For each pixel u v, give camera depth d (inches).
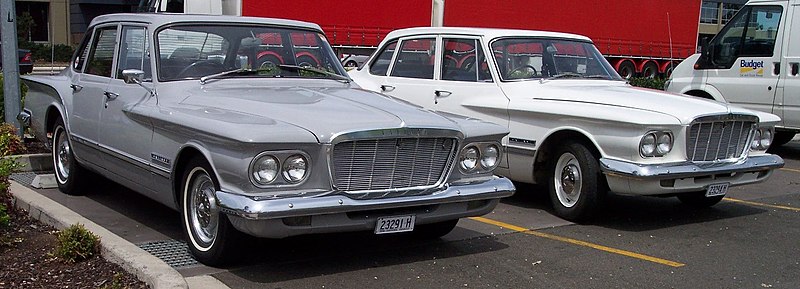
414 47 357.7
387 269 225.6
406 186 216.4
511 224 287.7
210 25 265.3
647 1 1063.6
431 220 223.8
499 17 887.7
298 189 201.2
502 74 320.2
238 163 197.0
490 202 235.3
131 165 253.3
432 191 219.5
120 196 312.8
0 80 402.3
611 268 233.9
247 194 197.3
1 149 268.7
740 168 290.5
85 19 1325.0
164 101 241.4
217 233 211.5
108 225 266.7
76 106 293.1
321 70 275.7
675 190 276.5
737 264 241.9
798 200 350.0
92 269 204.1
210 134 205.2
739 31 482.6
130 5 1339.8
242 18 274.1
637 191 272.2
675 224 294.7
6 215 229.6
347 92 254.5
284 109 219.3
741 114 289.6
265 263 227.1
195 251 223.1
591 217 287.3
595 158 281.9
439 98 336.5
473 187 227.6
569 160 291.7
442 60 342.3
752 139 301.4
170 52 255.6
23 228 242.5
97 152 277.6
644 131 267.4
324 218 204.4
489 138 232.8
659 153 272.7
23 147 348.8
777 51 461.4
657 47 1089.4
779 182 398.0
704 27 1763.0
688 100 295.0
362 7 801.6
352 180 206.8
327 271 221.6
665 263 240.8
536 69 327.6
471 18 866.8
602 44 1016.2
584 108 283.7
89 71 297.4
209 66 257.0
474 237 266.2
